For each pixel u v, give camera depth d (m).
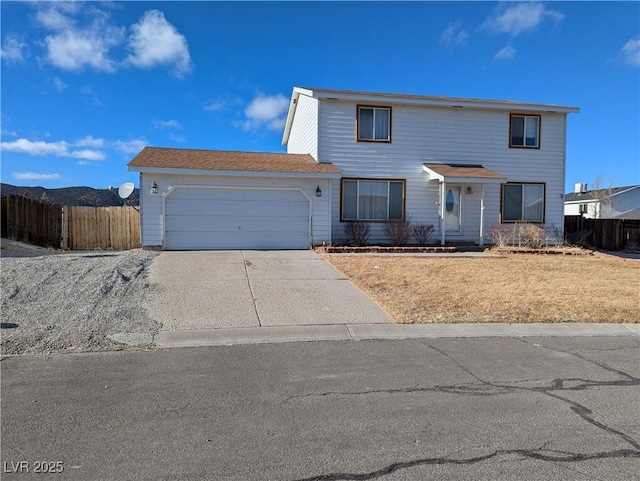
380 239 17.78
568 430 3.92
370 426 3.96
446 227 18.44
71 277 9.77
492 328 7.47
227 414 4.17
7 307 7.70
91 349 6.09
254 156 17.45
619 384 5.05
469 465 3.35
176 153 16.78
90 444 3.60
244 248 15.45
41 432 3.79
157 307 8.09
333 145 17.34
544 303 8.95
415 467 3.31
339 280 10.71
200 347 6.30
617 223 21.38
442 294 9.51
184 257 13.20
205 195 15.12
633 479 3.19
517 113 18.80
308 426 3.95
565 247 18.45
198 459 3.40
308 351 6.20
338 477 3.19
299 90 18.34
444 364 5.69
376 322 7.63
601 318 8.09
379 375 5.27
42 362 5.57
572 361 5.89
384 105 17.69
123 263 11.45
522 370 5.50
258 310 8.12
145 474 3.19
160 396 4.57
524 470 3.29
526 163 18.95
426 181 18.11
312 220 15.94
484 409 4.34
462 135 18.39
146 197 14.73
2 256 12.59
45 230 17.67
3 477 3.13
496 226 18.47
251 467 3.30
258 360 5.77
